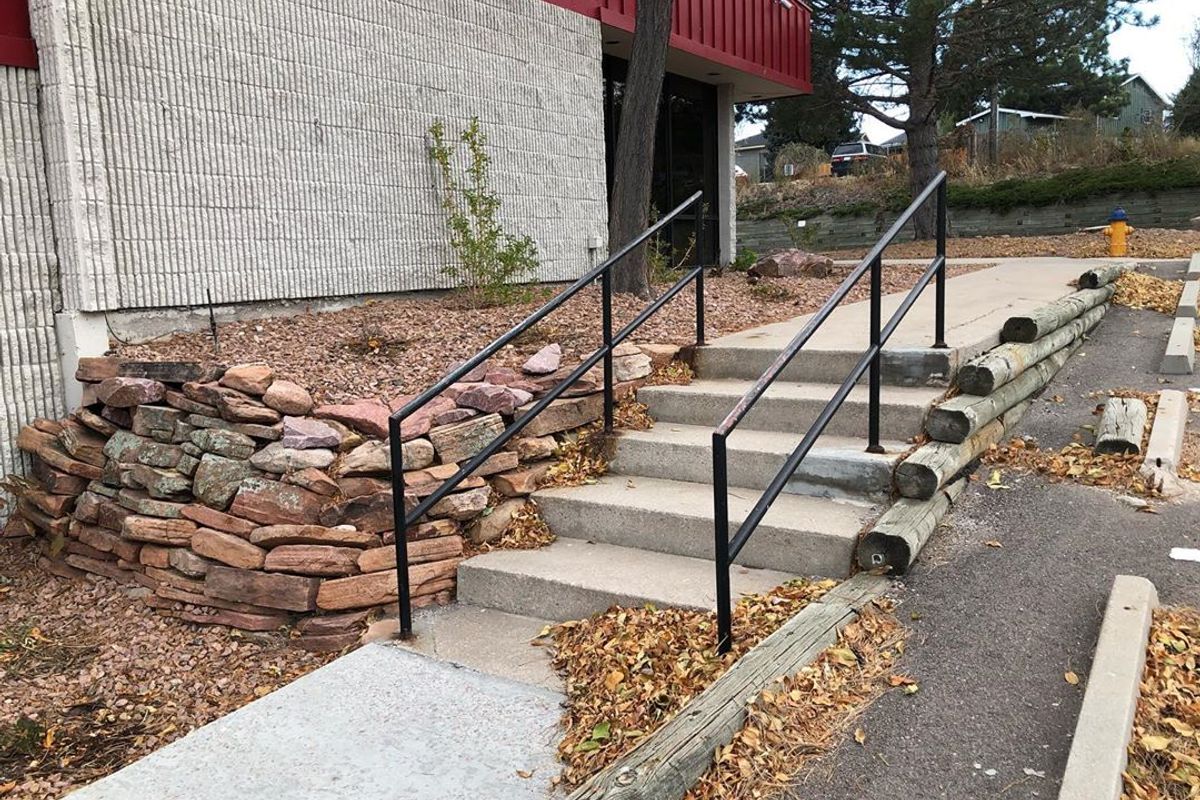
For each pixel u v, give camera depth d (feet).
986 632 10.57
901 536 11.81
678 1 36.60
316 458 13.83
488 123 27.04
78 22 17.01
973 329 18.51
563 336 19.85
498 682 11.07
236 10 20.01
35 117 16.97
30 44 16.80
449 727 10.06
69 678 12.76
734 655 10.44
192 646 13.48
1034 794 8.09
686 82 43.96
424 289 25.09
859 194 80.12
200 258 19.48
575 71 30.63
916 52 56.03
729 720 8.84
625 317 22.52
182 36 18.93
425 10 24.79
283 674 12.62
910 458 13.47
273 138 20.93
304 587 13.21
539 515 15.15
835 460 13.88
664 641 11.09
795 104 63.46
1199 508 13.28
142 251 18.34
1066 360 20.84
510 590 13.37
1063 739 8.77
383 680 11.18
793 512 13.39
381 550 13.44
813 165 104.32
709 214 46.11
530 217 28.81
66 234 17.13
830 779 8.45
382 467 13.92
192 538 14.24
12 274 16.75
